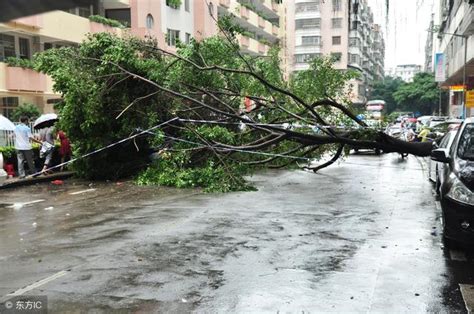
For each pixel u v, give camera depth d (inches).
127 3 1019.9
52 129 581.9
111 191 470.9
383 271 222.1
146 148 562.3
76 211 370.3
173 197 429.1
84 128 525.7
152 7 1072.8
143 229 305.9
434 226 313.7
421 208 376.8
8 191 478.3
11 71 773.3
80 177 571.5
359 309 178.2
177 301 186.4
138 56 511.5
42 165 597.0
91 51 521.7
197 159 509.4
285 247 263.0
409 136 855.7
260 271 222.4
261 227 309.7
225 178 468.8
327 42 2150.6
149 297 190.4
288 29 2135.8
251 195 438.6
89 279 211.5
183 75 468.1
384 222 325.4
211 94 403.2
